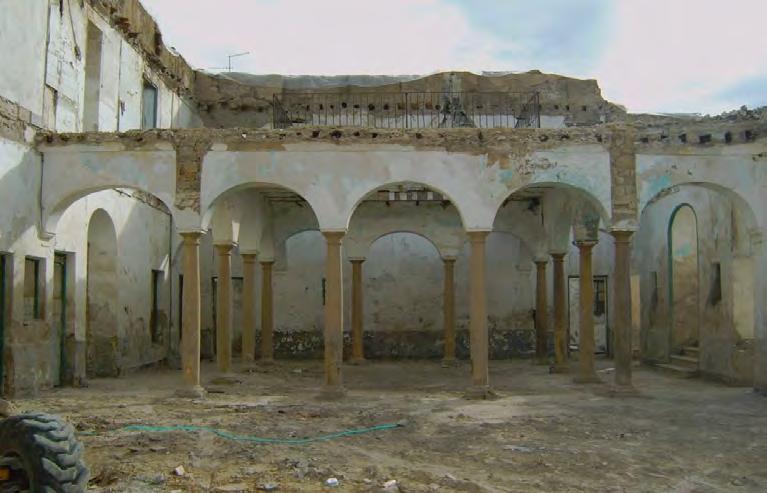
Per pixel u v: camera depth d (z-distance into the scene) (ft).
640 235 65.57
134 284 55.36
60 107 44.96
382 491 22.50
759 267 44.01
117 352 51.83
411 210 66.44
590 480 24.39
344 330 75.61
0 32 38.37
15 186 40.09
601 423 34.22
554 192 56.34
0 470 16.61
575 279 84.74
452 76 75.51
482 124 75.10
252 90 74.74
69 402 39.11
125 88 53.52
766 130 43.37
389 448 28.91
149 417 34.81
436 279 76.43
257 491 22.63
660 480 24.47
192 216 42.80
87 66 48.85
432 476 24.45
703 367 53.11
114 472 24.11
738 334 48.42
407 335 75.77
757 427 33.42
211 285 73.10
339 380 42.63
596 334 78.33
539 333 63.98
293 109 75.05
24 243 41.01
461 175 43.47
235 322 75.36
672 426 33.60
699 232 54.19
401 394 44.80
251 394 44.47
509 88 75.97
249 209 57.06
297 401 41.27
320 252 76.13
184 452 27.53
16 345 40.14
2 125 38.73
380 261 76.48
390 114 75.25
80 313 47.29
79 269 47.32
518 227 63.72
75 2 46.11
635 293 68.49
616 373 43.65
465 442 29.99
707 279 52.95
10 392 39.91
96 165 43.11
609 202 43.42
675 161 43.80
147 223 58.29
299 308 75.56
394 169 43.34
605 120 76.13
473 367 43.01
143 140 43.01
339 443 29.71
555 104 76.18
